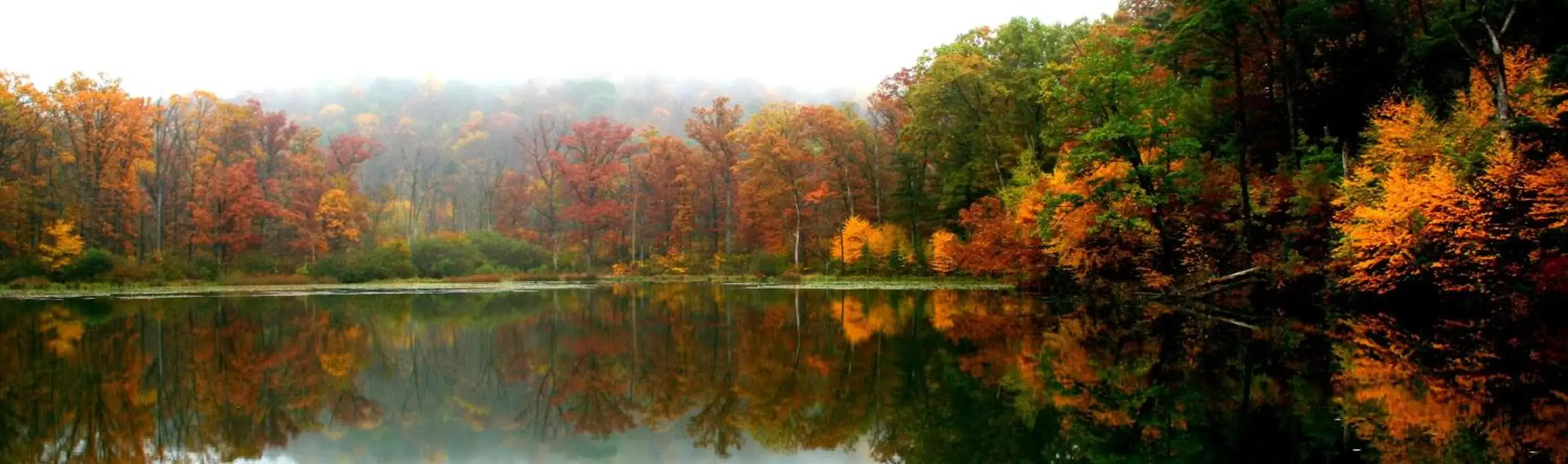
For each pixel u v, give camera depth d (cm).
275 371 1577
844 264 5003
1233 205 2347
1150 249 2564
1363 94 2291
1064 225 2623
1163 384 1198
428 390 1362
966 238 3984
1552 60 1619
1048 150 3672
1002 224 3198
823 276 5088
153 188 5691
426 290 4597
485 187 9138
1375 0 2220
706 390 1318
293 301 3606
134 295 4175
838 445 944
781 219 6047
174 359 1712
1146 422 973
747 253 6456
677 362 1617
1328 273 1939
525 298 3834
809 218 5966
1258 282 2156
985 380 1286
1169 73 3025
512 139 11581
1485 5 1692
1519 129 1480
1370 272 1753
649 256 7175
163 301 3591
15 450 955
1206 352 1491
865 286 4050
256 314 2872
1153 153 2480
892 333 1945
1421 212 1534
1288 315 2053
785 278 5228
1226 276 2236
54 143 5025
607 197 7281
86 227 5006
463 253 6175
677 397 1268
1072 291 3075
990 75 3847
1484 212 1478
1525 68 1730
